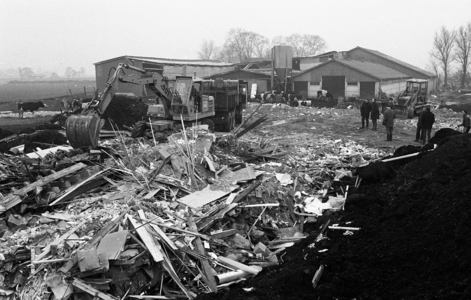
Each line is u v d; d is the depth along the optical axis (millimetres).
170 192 9961
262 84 51250
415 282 6684
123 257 7137
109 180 10391
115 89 14414
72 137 13086
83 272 6848
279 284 7164
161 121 17328
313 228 9938
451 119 28641
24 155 13344
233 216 9266
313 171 13516
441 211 8047
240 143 15500
